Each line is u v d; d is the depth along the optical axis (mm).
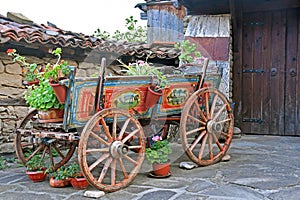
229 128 4168
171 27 8148
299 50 6012
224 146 4078
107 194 2896
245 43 6434
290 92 6098
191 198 2719
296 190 2834
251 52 6395
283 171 3484
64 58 5340
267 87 6281
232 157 4266
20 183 3309
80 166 2791
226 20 6250
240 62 6461
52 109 3094
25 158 3592
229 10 6254
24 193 2963
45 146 3592
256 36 6344
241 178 3248
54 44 4699
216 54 6016
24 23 5535
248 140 5625
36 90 3191
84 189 3047
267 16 6246
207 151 4578
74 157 4391
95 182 2854
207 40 6105
